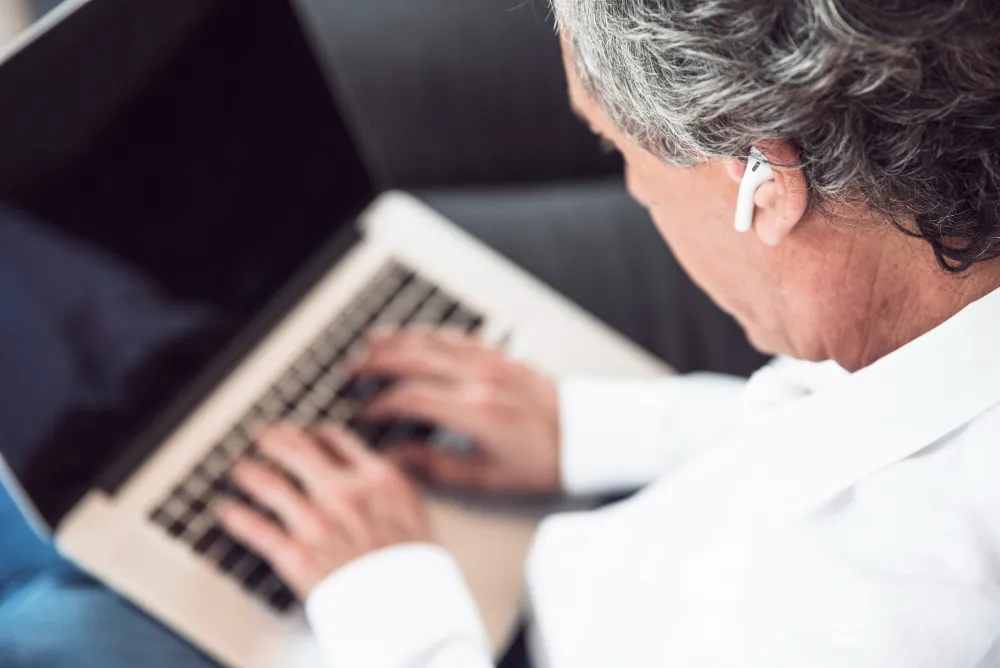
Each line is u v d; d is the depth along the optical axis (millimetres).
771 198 447
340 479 750
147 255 734
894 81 386
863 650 471
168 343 763
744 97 402
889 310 494
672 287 963
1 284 647
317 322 846
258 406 804
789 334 534
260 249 807
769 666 491
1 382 666
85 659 732
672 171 476
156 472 765
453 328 856
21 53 633
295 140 804
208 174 751
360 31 1053
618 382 816
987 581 470
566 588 641
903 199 433
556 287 956
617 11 413
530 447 784
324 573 707
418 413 789
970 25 367
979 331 469
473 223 978
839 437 501
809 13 375
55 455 710
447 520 776
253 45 750
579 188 1023
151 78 694
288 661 708
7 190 645
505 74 1057
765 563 509
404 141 1065
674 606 581
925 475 488
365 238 888
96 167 687
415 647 657
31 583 813
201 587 723
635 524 612
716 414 795
